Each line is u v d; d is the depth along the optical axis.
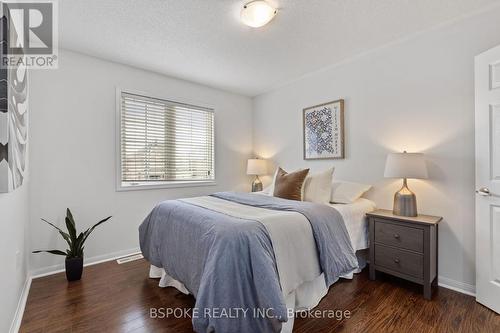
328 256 1.77
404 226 2.09
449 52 2.15
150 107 3.25
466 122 2.06
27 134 2.16
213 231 1.55
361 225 2.38
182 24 2.15
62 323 1.65
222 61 2.90
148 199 3.19
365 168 2.76
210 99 3.83
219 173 3.94
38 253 2.41
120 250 2.94
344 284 2.21
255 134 4.31
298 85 3.53
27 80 2.12
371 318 1.70
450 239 2.14
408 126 2.41
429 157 2.27
